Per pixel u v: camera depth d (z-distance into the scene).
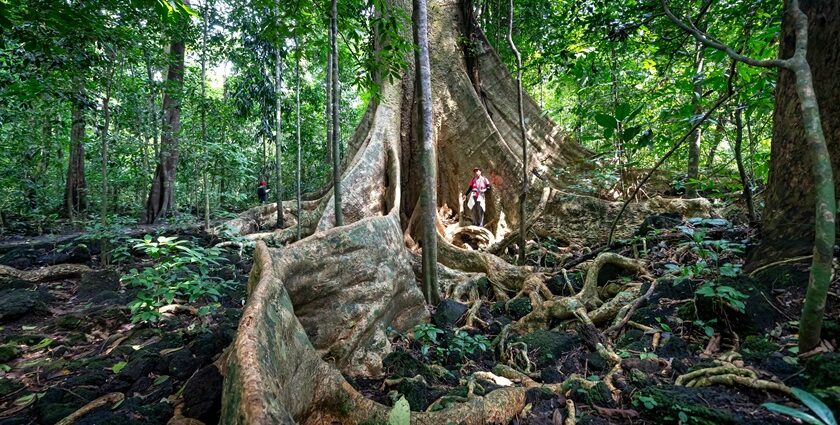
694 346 3.30
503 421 2.60
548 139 8.94
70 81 5.98
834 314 2.78
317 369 2.71
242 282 6.28
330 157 11.98
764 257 3.62
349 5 5.61
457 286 5.82
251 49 11.24
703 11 3.77
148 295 4.39
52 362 3.69
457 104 9.16
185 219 11.12
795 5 2.44
